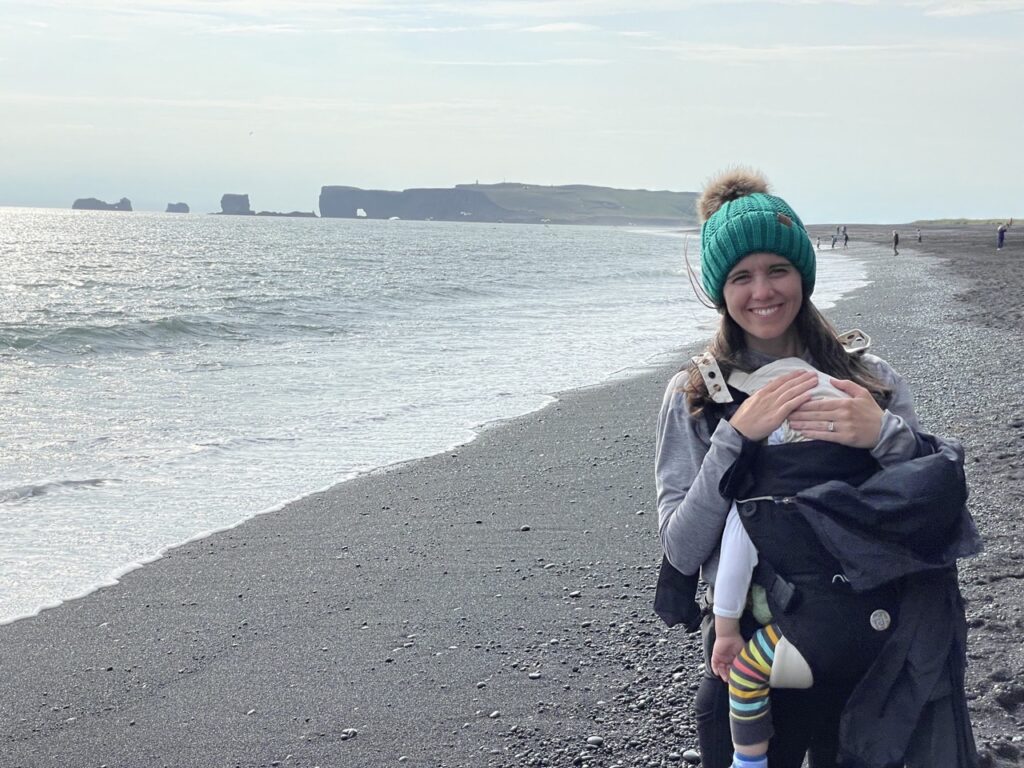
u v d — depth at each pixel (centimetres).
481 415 1095
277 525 690
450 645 468
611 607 508
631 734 369
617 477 802
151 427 1028
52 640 491
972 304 2356
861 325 1900
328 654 464
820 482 206
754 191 240
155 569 600
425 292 3181
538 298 3022
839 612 199
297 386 1302
